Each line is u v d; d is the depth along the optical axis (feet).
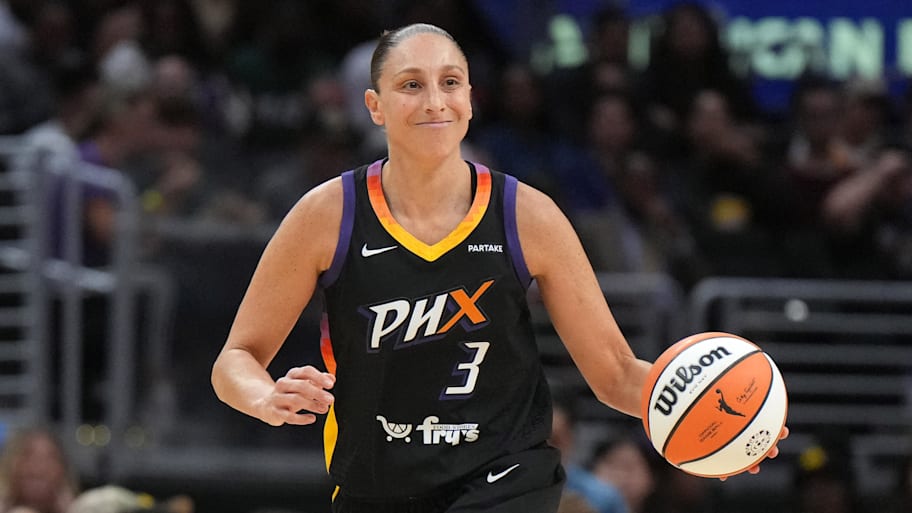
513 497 35.55
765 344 88.79
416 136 35.37
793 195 101.24
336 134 92.27
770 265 93.40
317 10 113.50
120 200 81.92
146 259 85.51
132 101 94.22
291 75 107.34
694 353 35.99
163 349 85.51
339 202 36.27
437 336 35.63
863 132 107.14
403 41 35.73
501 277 35.94
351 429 36.27
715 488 88.12
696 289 87.92
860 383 89.97
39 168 79.61
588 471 83.20
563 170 98.84
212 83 103.09
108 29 106.32
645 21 114.62
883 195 98.94
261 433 87.20
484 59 110.83
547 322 89.25
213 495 85.56
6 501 72.33
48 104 96.53
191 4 108.68
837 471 81.51
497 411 36.09
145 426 85.10
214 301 86.22
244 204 90.07
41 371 79.82
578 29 117.19
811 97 102.99
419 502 36.35
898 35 115.65
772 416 35.55
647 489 79.15
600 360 37.37
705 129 102.83
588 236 91.20
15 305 85.25
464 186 36.58
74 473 76.13
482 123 104.42
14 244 85.40
